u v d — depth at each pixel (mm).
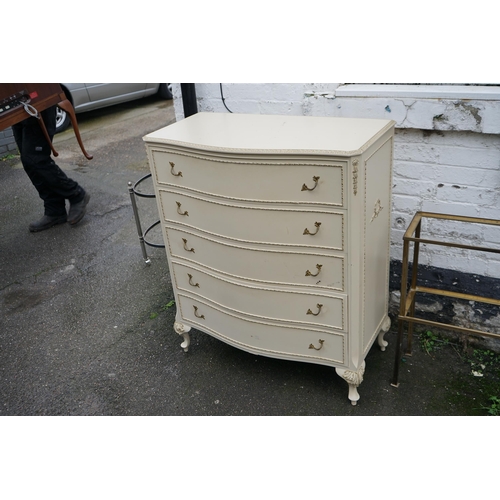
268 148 2125
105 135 7180
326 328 2465
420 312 3045
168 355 3135
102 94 7262
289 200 2195
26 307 3707
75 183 4742
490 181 2561
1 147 6637
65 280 3996
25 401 2877
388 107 2623
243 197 2281
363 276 2342
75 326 3467
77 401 2848
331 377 2848
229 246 2461
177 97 3316
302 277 2373
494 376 2736
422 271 2951
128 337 3318
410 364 2873
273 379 2871
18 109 3596
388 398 2668
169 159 2457
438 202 2736
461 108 2441
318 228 2207
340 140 2146
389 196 2557
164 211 2662
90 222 4879
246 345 2742
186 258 2729
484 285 2799
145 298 3689
